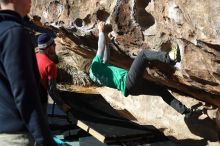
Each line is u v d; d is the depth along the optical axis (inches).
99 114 260.7
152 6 178.7
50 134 103.7
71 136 269.9
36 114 101.0
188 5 151.8
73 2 223.5
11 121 106.8
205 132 240.8
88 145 253.9
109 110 269.4
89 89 375.2
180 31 161.2
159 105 289.4
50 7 241.3
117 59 230.1
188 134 250.8
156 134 243.0
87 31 220.7
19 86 99.7
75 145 264.4
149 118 289.7
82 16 218.8
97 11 207.9
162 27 175.5
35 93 101.6
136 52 204.5
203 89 188.7
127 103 315.0
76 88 382.6
